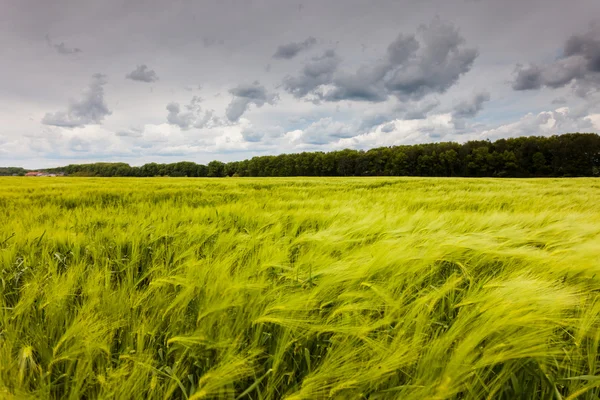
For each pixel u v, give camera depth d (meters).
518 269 1.86
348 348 1.11
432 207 5.89
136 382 1.01
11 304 1.59
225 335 1.22
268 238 2.48
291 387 1.07
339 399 1.00
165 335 1.29
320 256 1.95
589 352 1.15
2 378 1.00
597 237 2.42
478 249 1.96
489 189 12.56
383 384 1.09
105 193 8.91
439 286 1.71
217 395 1.01
